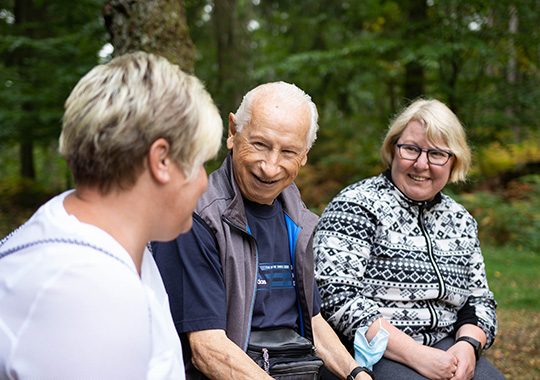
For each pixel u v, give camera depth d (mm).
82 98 866
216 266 1540
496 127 8445
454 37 8023
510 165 10039
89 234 837
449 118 2131
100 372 761
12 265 814
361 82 10359
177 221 959
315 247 2115
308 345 1647
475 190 9484
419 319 2066
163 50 3006
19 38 8797
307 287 1772
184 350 1530
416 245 2113
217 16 10602
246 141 1646
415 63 8539
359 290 2057
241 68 10680
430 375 1878
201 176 977
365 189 2176
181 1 3107
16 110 9547
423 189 2121
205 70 11078
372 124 11641
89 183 887
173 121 874
